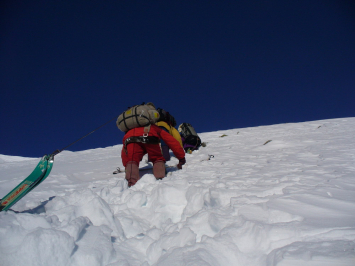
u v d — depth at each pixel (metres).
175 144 4.20
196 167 4.36
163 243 1.65
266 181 2.86
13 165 8.12
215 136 10.34
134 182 3.40
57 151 2.19
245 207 1.90
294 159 4.20
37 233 1.39
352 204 1.88
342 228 1.48
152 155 3.86
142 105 4.18
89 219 1.85
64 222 1.75
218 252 1.44
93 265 1.44
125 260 1.52
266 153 5.24
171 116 5.41
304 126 10.46
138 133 3.76
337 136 6.62
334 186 2.39
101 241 1.60
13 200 2.04
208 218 1.83
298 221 1.62
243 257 1.42
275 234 1.49
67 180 4.27
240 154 5.50
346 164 3.41
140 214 2.32
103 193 2.82
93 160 7.46
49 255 1.37
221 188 2.48
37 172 2.10
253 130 11.01
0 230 1.47
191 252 1.44
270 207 1.86
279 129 10.43
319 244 1.34
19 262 1.32
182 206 2.36
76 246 1.53
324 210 1.79
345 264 1.18
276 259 1.28
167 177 3.71
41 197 3.05
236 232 1.58
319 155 4.28
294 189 2.34
